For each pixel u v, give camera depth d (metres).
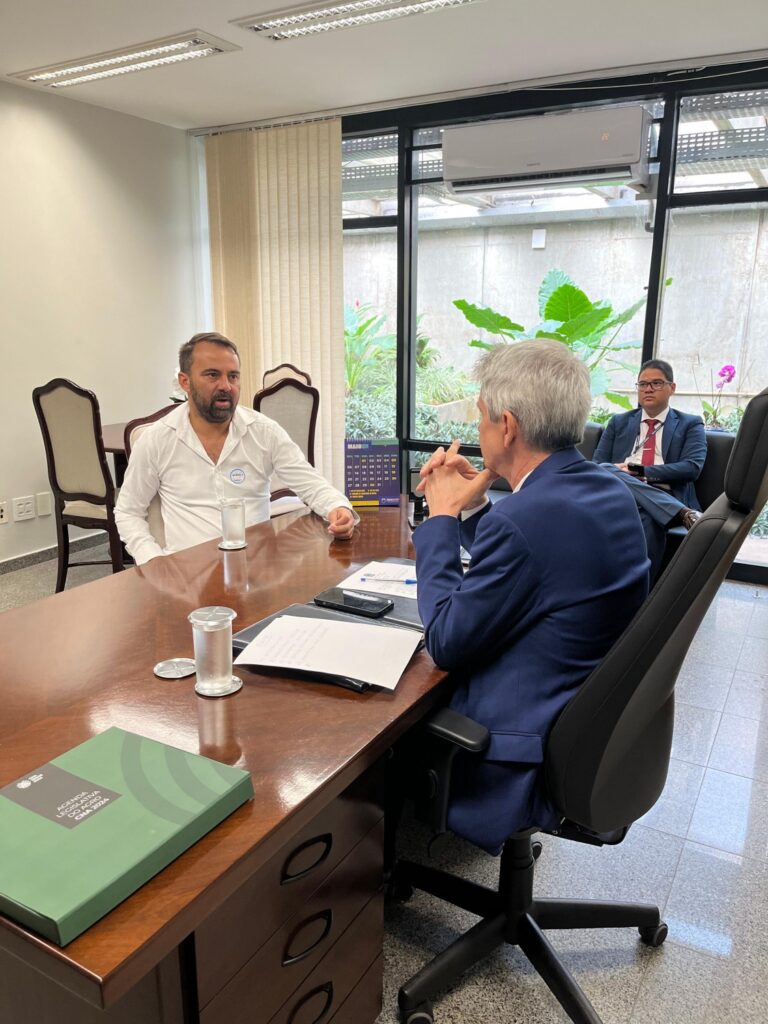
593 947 1.59
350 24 3.13
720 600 3.71
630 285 4.28
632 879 1.79
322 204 4.60
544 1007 1.44
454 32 3.22
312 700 1.16
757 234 3.84
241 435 2.37
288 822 0.87
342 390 4.81
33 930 0.68
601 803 1.19
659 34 3.24
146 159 4.64
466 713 1.23
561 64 3.62
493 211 4.53
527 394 1.21
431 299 4.80
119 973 0.66
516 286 4.59
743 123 3.73
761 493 1.01
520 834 1.39
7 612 1.54
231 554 1.95
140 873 0.74
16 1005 0.99
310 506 2.37
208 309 5.24
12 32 3.21
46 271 4.13
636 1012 1.43
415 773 1.26
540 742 1.17
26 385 4.10
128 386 4.72
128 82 3.89
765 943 1.60
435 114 4.25
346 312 4.92
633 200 4.18
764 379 4.00
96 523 3.62
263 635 1.35
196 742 1.03
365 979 1.30
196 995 0.88
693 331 4.09
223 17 3.07
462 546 1.69
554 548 1.14
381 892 1.31
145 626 1.46
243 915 0.95
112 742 0.95
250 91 4.06
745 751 2.35
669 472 3.43
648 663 1.09
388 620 1.46
